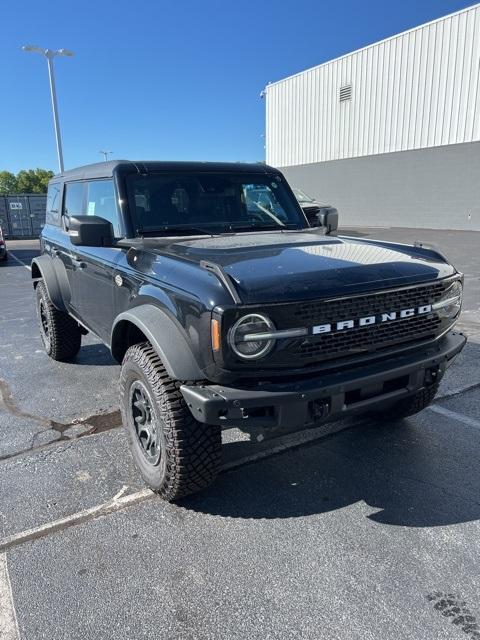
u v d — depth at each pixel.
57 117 24.47
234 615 2.16
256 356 2.35
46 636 2.06
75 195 4.63
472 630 2.06
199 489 2.89
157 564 2.47
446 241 15.89
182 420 2.67
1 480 3.22
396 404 3.77
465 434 3.80
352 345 2.59
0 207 27.61
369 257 2.94
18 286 11.33
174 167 3.83
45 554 2.54
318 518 2.83
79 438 3.80
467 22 17.62
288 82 25.94
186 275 2.61
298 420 2.45
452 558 2.49
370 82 21.61
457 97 18.42
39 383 4.99
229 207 3.98
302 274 2.54
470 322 6.95
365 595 2.26
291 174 26.95
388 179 21.64
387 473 3.29
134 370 2.93
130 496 3.05
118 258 3.45
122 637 2.06
